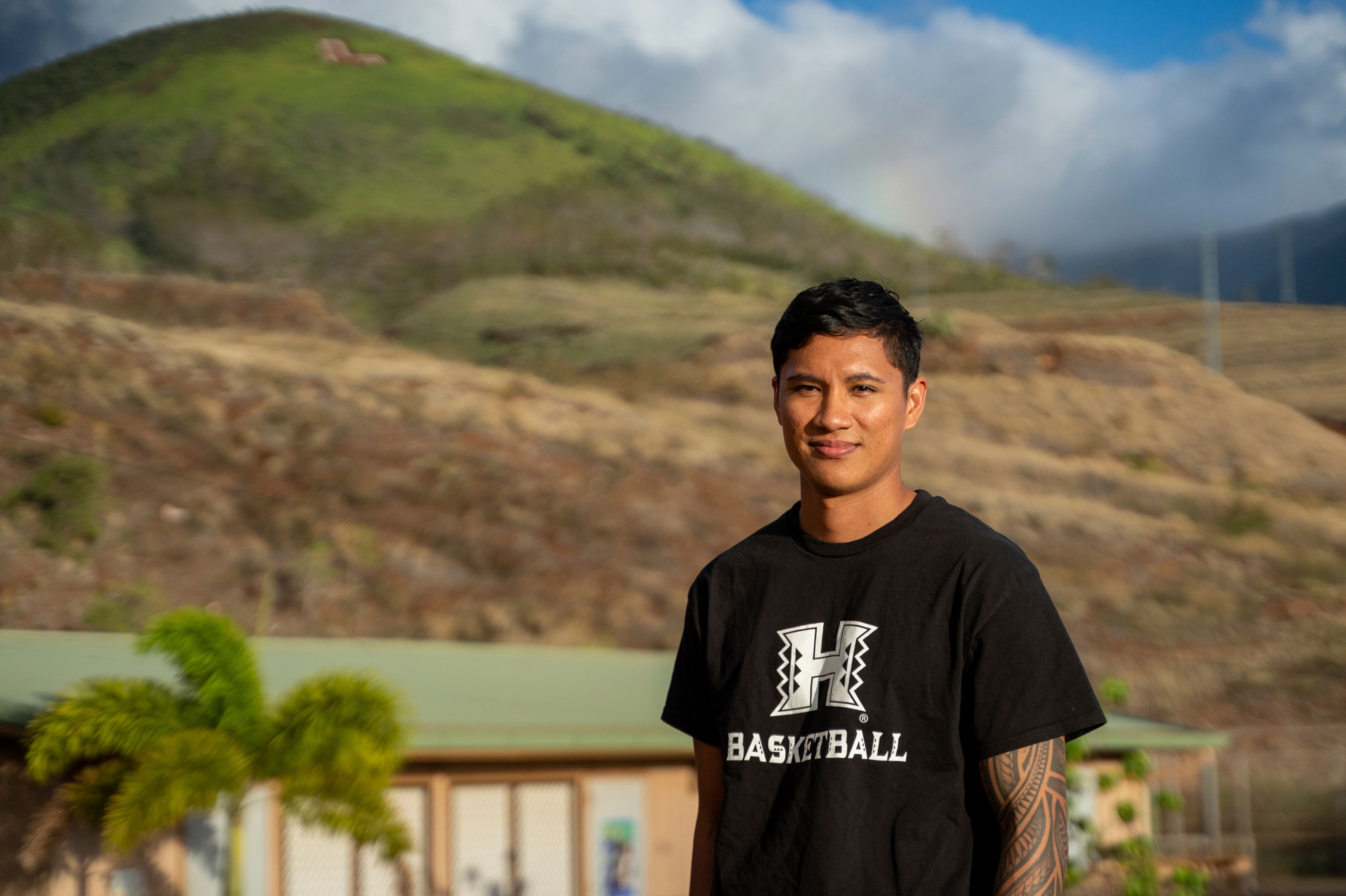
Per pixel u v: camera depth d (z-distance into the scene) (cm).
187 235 8188
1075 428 5209
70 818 826
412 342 6059
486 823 1027
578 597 3247
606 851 1062
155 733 778
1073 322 7344
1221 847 1656
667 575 3506
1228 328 7194
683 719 215
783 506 4162
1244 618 3509
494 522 3572
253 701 806
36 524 2956
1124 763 947
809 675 192
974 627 182
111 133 10075
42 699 927
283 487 3509
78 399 3741
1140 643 3294
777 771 192
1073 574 3753
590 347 5894
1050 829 175
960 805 180
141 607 2772
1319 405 5734
